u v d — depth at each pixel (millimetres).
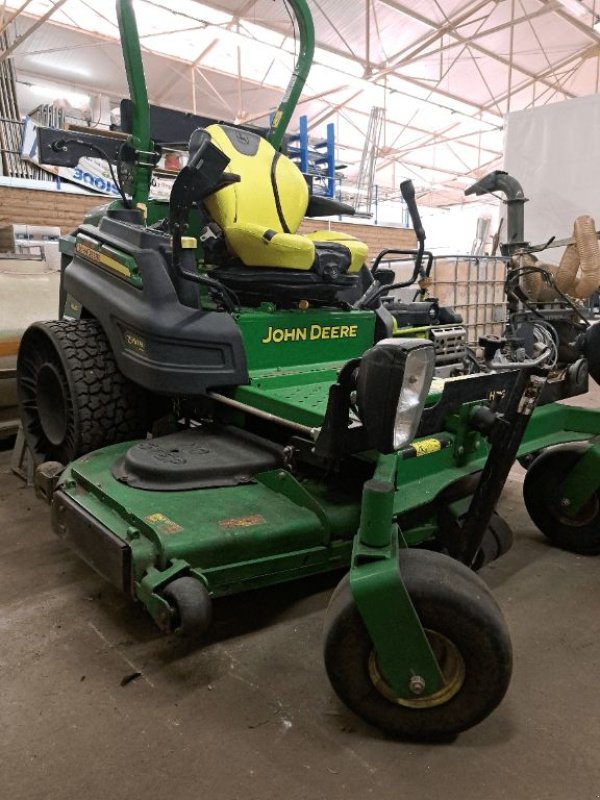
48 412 2795
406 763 1404
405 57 11141
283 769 1386
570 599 2127
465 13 10016
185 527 1690
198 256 2631
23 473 3203
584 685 1676
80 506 1884
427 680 1363
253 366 2357
